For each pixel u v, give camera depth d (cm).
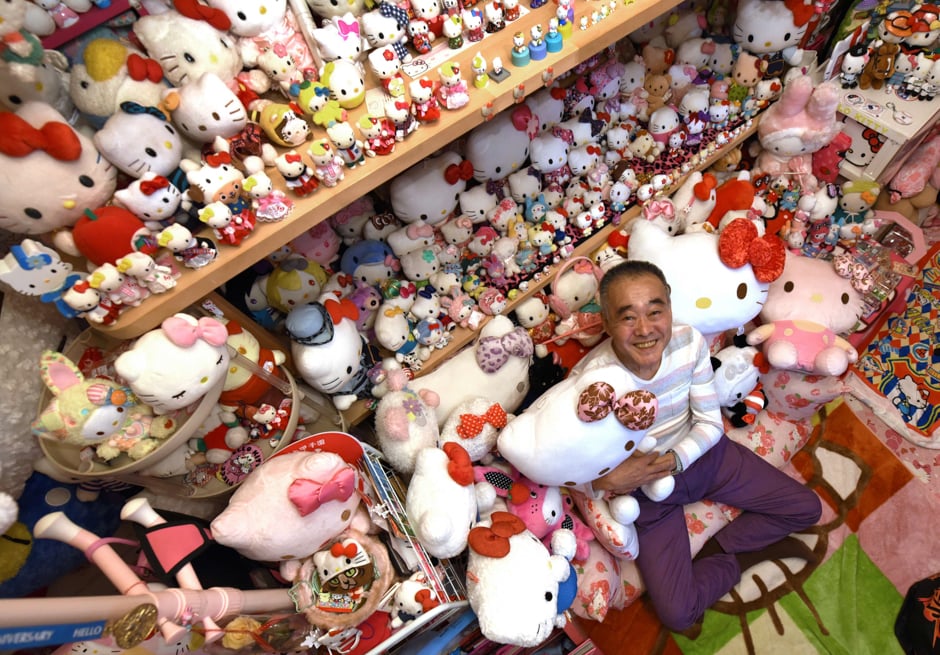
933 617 162
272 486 120
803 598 175
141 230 104
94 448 116
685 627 168
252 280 154
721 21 210
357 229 174
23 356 115
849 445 196
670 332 149
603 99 195
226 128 112
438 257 178
